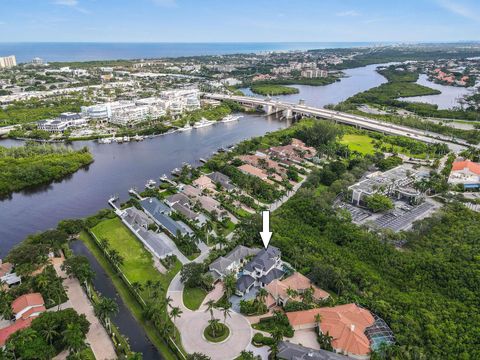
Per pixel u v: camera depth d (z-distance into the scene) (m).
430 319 141.88
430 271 171.50
